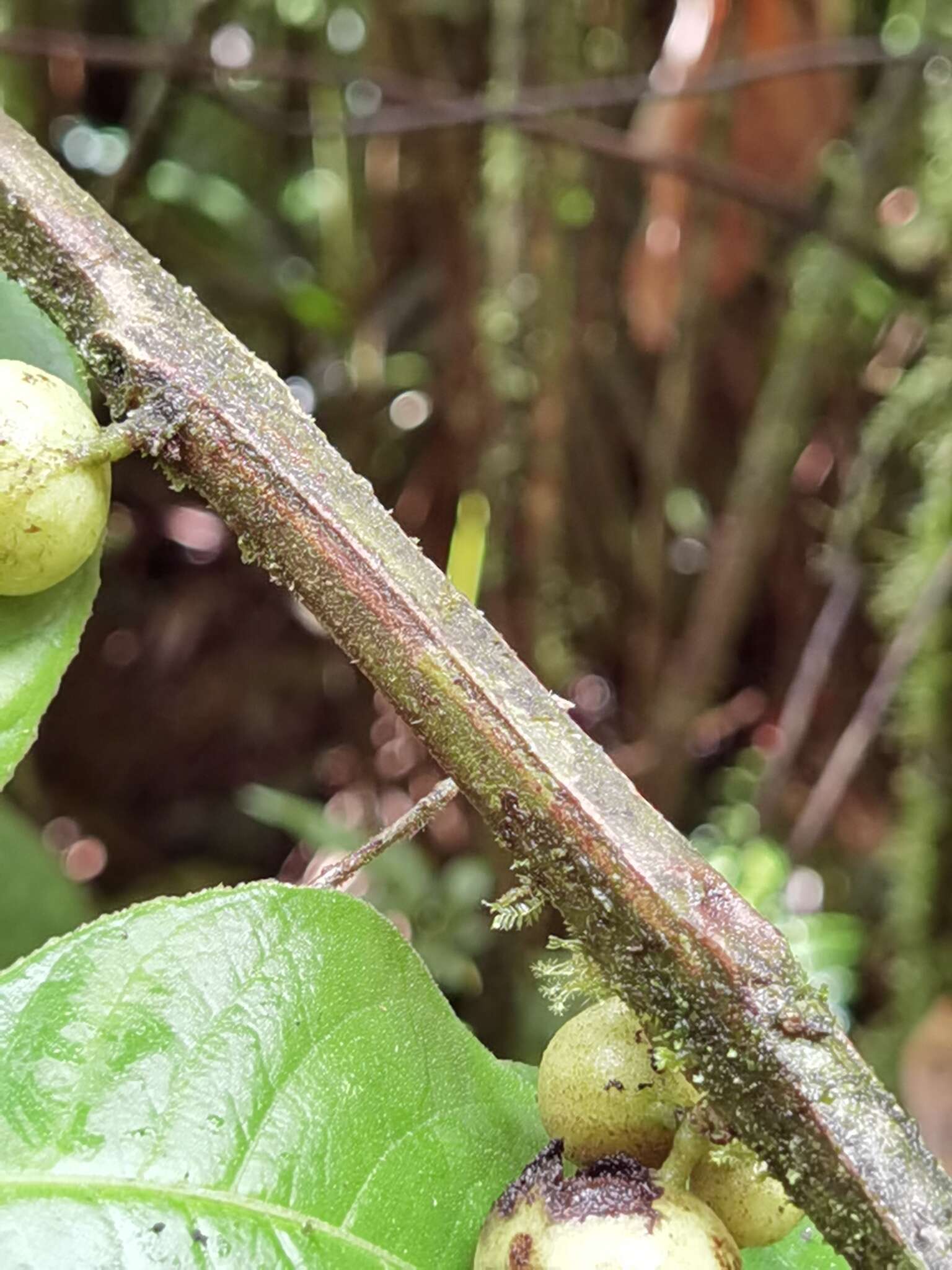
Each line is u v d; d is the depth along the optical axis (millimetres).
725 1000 88
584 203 283
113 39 305
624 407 333
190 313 106
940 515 255
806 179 281
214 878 356
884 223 281
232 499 100
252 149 335
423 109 250
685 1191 88
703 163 250
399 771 358
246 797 353
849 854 316
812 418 312
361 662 98
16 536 98
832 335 292
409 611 97
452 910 276
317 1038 94
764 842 270
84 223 107
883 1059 267
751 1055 87
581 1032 95
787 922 268
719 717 355
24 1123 86
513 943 282
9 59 283
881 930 289
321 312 301
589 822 91
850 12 281
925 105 271
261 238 339
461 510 285
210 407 101
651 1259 83
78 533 100
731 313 335
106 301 104
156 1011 91
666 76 277
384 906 276
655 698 342
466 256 300
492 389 281
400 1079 96
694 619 325
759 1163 87
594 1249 84
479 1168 97
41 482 98
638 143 281
